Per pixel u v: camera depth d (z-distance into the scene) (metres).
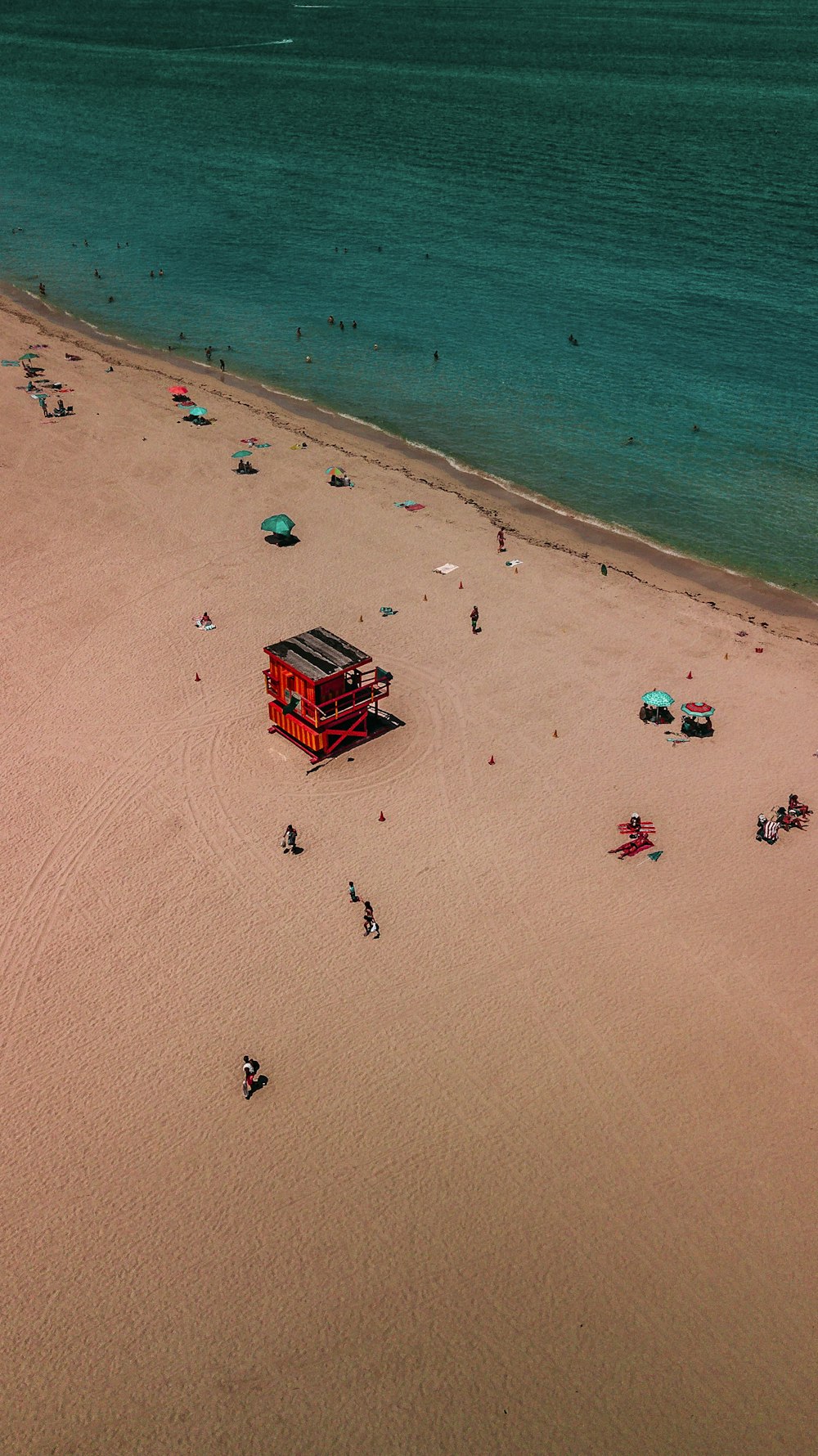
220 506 71.81
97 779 47.53
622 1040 35.75
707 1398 26.69
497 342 102.81
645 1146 32.41
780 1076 34.53
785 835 44.56
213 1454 25.48
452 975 38.12
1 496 71.81
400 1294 28.75
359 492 74.75
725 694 53.56
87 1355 27.38
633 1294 28.81
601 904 41.12
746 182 156.38
